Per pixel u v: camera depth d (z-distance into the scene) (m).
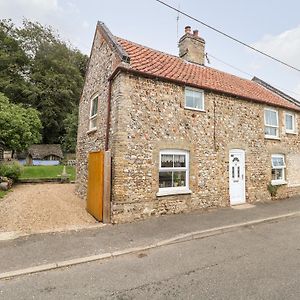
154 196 8.66
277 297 3.79
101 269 4.87
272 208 10.34
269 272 4.66
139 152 8.45
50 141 49.44
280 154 13.36
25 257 5.24
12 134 17.95
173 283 4.28
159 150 8.90
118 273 4.69
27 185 17.45
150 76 8.82
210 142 10.28
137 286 4.19
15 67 44.75
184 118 9.62
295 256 5.46
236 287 4.11
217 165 10.41
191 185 9.61
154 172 8.71
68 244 6.04
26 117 20.91
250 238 6.77
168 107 9.24
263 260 5.24
